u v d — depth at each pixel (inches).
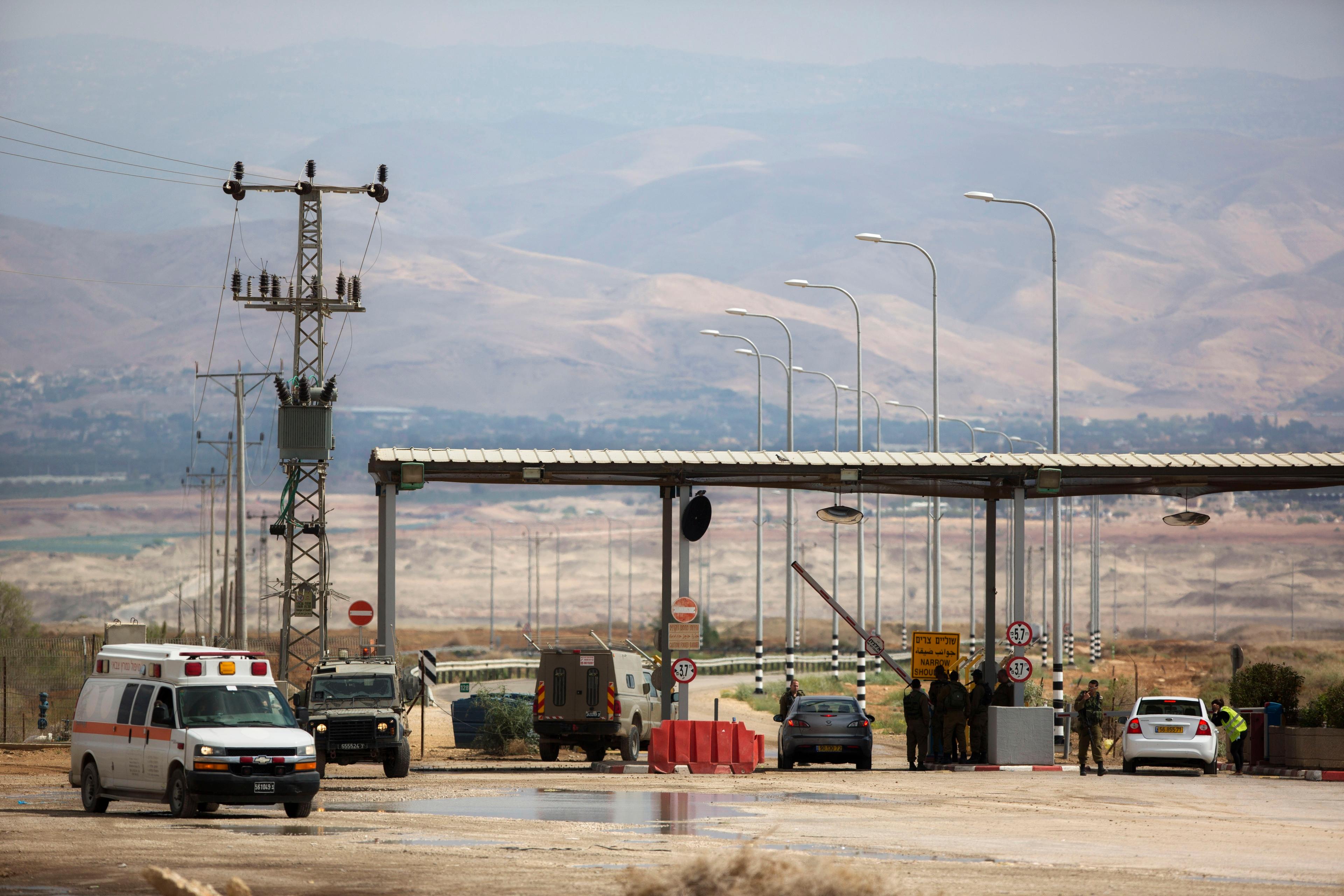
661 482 5280.5
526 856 2432.3
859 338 7470.5
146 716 3218.5
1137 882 2198.6
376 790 3855.8
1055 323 5428.2
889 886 1683.1
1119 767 4990.2
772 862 1685.5
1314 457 5024.6
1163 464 4970.5
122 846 2544.3
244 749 3065.9
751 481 5457.7
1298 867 2434.8
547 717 5098.4
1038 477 4950.8
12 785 4151.1
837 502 5748.0
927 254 6702.8
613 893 2018.9
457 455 4918.8
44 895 2016.5
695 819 3038.9
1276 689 6166.3
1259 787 4128.9
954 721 4867.1
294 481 6796.3
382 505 4953.3
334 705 4461.1
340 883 2116.1
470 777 4448.8
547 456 4960.6
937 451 5187.0
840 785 4013.3
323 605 6707.7
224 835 2736.2
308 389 6756.9
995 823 3065.9
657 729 4628.4
